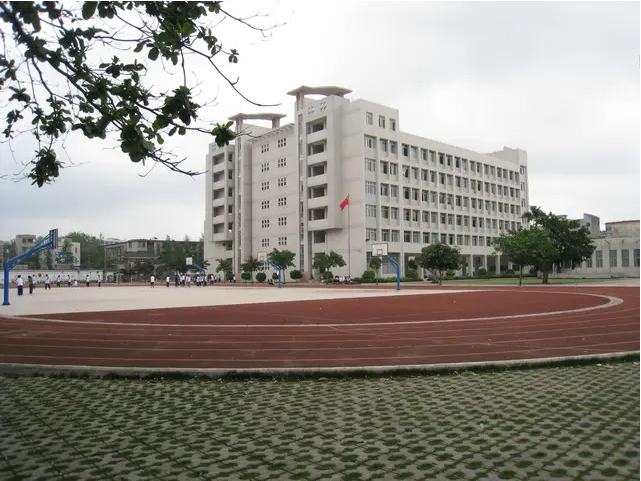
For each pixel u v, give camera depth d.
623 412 5.60
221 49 4.70
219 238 79.44
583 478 3.78
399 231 63.91
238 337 12.25
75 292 43.81
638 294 27.39
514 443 4.60
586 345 10.59
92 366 8.63
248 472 3.98
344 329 13.70
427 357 9.38
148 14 4.30
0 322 16.25
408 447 4.53
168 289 51.19
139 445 4.70
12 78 4.05
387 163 62.97
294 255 61.41
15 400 6.55
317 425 5.27
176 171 4.47
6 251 99.56
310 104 64.31
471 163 76.94
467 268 74.94
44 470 4.09
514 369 8.40
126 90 4.38
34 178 5.10
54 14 3.83
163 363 9.06
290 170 67.56
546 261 45.12
